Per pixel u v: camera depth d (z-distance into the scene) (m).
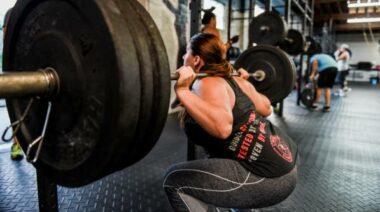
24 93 0.77
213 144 1.15
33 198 1.90
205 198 1.15
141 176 2.29
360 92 9.02
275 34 3.54
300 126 4.10
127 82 0.69
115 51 0.67
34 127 0.94
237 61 2.60
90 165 0.78
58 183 0.90
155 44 0.79
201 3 2.08
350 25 12.95
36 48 0.88
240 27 7.45
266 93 2.50
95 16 0.70
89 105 0.77
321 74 5.25
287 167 1.13
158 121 0.83
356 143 3.31
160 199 1.93
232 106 1.12
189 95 1.03
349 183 2.25
